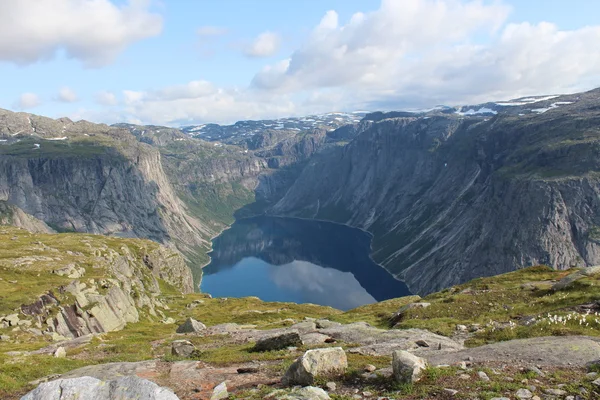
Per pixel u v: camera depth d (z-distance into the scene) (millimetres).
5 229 180000
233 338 49125
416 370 20312
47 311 76500
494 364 22531
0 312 70312
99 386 17203
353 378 22156
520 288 60219
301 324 51719
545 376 20078
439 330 40625
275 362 30266
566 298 44656
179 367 30188
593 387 18234
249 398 20406
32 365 35031
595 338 26516
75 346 50156
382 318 61000
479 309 50719
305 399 18344
